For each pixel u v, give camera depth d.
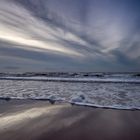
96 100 7.67
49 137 3.15
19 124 3.96
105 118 4.50
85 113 5.11
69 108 5.84
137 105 6.40
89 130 3.54
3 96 8.91
